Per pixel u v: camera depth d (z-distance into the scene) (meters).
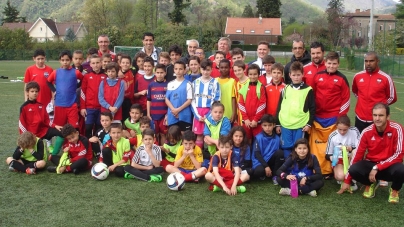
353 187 5.01
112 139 5.61
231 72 6.73
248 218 4.13
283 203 4.59
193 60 6.41
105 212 4.24
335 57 5.41
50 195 4.73
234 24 61.25
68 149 5.65
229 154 5.13
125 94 6.66
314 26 53.28
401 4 45.62
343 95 5.49
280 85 5.84
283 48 47.00
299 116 5.37
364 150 4.80
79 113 6.79
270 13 65.50
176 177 4.93
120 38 42.69
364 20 71.81
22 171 5.58
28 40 45.28
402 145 4.60
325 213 4.30
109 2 61.69
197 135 5.95
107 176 5.39
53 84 6.68
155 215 4.17
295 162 4.94
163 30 38.47
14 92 15.41
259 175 5.31
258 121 5.70
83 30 71.19
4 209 4.30
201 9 87.56
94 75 6.48
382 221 4.12
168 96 6.14
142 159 5.44
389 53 29.17
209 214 4.22
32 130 6.02
